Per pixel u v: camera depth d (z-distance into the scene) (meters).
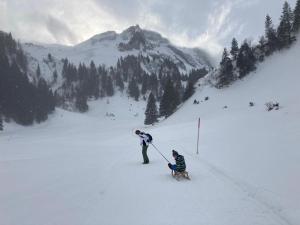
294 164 11.70
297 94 52.75
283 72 73.12
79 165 16.22
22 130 126.00
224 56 94.38
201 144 24.05
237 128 31.91
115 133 78.56
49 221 7.20
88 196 9.41
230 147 19.53
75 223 7.07
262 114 39.69
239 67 86.06
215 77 92.19
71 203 8.66
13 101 140.38
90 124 142.88
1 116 130.38
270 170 11.46
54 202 8.78
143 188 10.42
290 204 7.85
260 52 89.00
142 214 7.66
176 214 7.59
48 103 162.62
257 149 16.66
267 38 92.44
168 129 49.41
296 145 15.45
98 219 7.33
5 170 14.73
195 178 11.80
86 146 38.53
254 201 8.50
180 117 79.31
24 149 37.75
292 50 80.50
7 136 93.06
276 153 14.51
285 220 7.04
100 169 14.52
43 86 197.62
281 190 8.99
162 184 10.97
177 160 11.77
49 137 77.56
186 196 9.22
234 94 77.50
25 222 7.16
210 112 71.62
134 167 14.91
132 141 41.81
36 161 18.66
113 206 8.36
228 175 11.85
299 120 26.12
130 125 120.75
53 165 16.47
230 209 7.86
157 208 8.12
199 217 7.33
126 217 7.46
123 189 10.30
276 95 60.97
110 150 26.52
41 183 11.41
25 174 13.45
